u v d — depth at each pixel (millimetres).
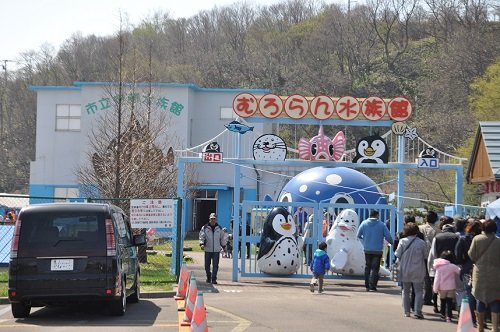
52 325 12727
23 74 88188
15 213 32719
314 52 90188
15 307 13594
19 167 80188
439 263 13711
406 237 14398
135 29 102812
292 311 14820
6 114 85688
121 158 26172
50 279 13078
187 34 103000
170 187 29547
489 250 11672
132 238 15742
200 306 9422
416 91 78688
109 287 13211
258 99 22594
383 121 22750
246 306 15586
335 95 82000
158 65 77500
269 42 96188
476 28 73062
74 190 50188
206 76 89562
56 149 50531
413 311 15008
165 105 47531
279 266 21703
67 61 86562
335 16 94438
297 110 22688
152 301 16781
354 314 14531
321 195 24516
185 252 37500
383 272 22406
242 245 22047
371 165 22703
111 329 12094
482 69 64062
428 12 92688
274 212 22172
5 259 22531
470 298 13109
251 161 22406
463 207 21875
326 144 22688
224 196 49344
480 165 27375
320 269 18969
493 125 26438
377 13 94812
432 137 54156
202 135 50188
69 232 13297
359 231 20203
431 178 45375
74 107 50625
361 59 87875
